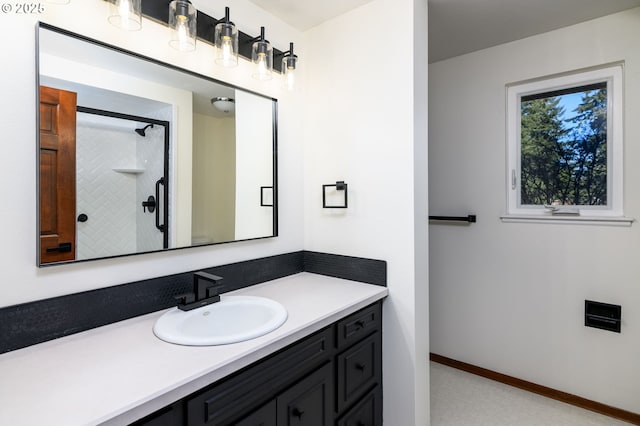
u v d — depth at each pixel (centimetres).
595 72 202
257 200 178
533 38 217
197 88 150
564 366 211
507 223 231
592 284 201
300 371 121
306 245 206
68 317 110
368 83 177
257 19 176
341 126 188
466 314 250
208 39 151
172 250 141
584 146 208
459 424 188
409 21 163
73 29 112
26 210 103
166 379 83
